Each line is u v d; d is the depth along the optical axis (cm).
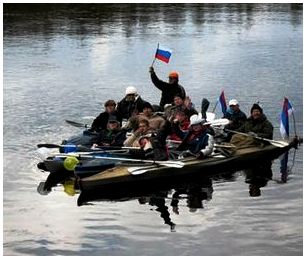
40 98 2453
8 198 1376
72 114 2208
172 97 1964
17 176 1527
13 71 2998
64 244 1135
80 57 3347
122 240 1152
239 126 1834
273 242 1138
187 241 1145
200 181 1490
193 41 3812
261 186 1454
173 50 3519
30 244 1134
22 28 4356
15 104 2355
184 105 1770
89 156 1517
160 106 1975
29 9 5441
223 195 1395
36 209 1311
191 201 1356
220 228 1206
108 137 1636
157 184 1467
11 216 1271
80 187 1411
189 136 1591
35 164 1627
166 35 4056
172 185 1462
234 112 1842
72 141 1653
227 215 1274
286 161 1656
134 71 2984
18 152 1734
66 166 1474
